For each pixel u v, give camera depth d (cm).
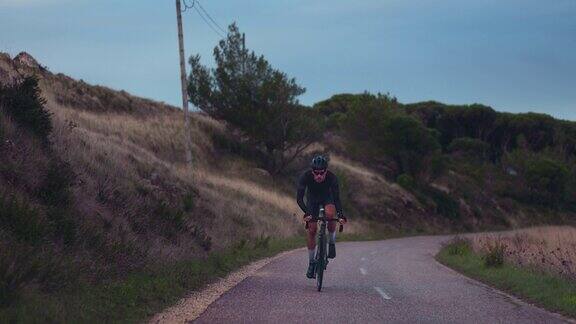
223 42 4700
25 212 1059
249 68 4675
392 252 2570
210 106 4709
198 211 2459
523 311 1009
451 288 1291
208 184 3459
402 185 6100
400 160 6394
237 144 4922
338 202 1180
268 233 3003
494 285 1398
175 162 3866
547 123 8725
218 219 2578
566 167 7812
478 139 8475
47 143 1554
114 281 1076
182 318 905
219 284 1311
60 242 1126
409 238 4547
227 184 3731
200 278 1316
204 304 1033
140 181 2053
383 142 6225
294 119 4625
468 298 1141
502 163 8081
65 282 922
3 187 1163
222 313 934
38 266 876
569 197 7900
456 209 6394
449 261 2041
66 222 1185
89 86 4403
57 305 792
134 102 4706
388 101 6444
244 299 1071
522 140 8369
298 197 1166
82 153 1819
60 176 1376
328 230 1199
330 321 877
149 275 1202
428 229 5675
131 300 966
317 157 1154
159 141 4134
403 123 6188
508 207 7250
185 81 3170
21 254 886
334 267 1720
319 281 1172
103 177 1762
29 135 1473
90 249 1208
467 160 8088
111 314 860
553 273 1518
